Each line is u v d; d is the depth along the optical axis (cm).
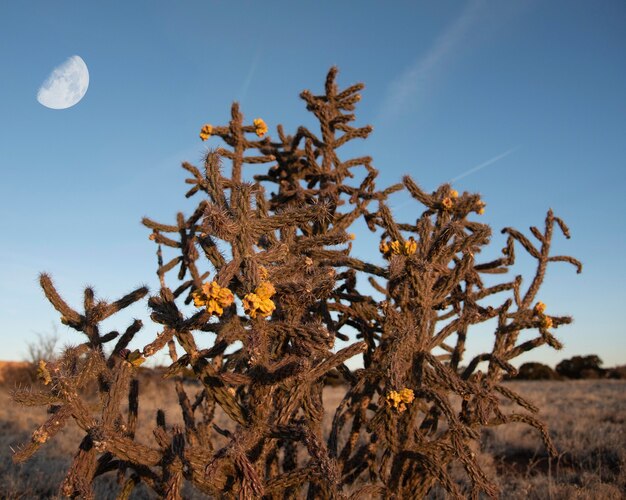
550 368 3484
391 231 396
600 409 1363
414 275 381
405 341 365
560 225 505
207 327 322
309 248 377
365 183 504
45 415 1289
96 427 283
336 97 561
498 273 537
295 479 306
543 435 420
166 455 306
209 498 609
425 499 589
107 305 361
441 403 353
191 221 482
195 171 511
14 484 671
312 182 578
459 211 441
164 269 499
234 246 301
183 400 443
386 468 441
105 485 677
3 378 2002
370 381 452
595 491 657
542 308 459
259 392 290
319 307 445
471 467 342
